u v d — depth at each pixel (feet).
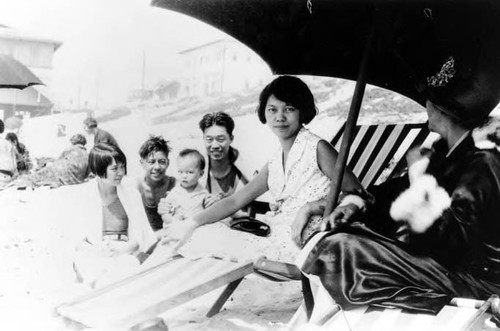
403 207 11.81
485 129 11.50
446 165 11.66
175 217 12.89
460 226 11.57
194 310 12.59
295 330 11.94
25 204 13.47
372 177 11.98
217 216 12.69
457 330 11.18
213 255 12.67
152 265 12.96
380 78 11.96
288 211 12.35
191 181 12.82
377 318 11.70
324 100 12.23
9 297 13.21
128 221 13.11
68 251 13.34
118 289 12.95
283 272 12.31
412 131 11.82
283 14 12.25
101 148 13.20
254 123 12.52
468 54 11.57
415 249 11.73
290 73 12.32
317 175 12.24
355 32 12.02
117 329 12.59
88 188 13.29
